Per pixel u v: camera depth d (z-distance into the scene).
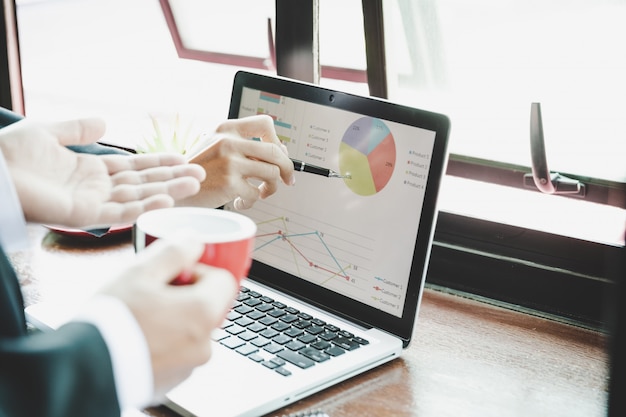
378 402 0.85
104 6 2.67
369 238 1.01
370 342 0.95
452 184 1.42
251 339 0.94
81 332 0.52
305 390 0.83
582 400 0.89
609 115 1.33
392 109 1.00
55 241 1.34
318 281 1.06
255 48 2.24
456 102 1.53
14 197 0.70
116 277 0.56
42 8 2.61
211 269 0.57
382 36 1.37
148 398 0.55
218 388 0.81
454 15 1.49
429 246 0.96
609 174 1.27
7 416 0.49
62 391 0.50
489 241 1.23
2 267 0.68
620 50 1.30
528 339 1.06
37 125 0.79
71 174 0.80
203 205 0.96
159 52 2.50
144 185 0.80
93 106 2.29
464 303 1.19
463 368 0.96
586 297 1.13
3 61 1.93
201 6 2.32
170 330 0.54
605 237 1.15
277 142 1.02
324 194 1.07
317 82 1.47
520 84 1.45
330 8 1.46
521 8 1.42
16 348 0.50
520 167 1.35
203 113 2.04
